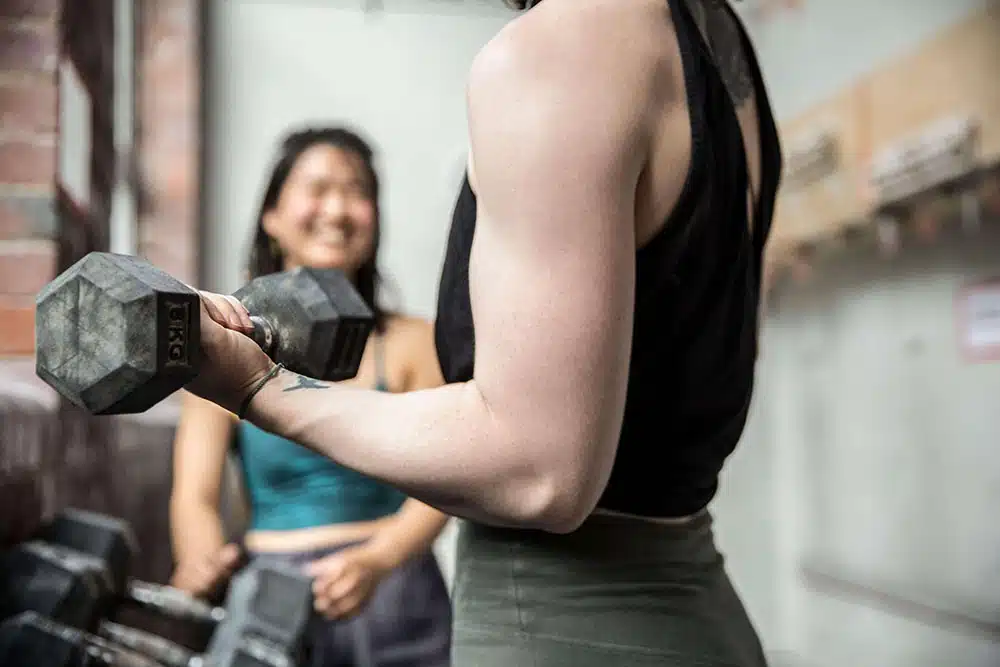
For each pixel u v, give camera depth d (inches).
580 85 26.3
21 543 57.8
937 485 145.8
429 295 155.1
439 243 155.6
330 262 76.5
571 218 25.7
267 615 60.6
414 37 156.4
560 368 25.5
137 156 140.6
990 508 135.8
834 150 156.5
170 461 123.3
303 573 62.4
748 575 191.0
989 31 122.3
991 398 135.4
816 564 175.6
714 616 30.7
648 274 28.0
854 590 164.7
